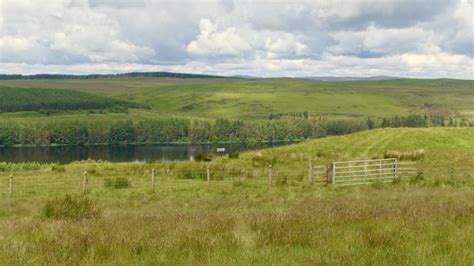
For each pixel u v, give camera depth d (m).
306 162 42.75
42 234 9.04
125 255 6.91
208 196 23.81
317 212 11.38
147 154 185.00
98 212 13.77
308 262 6.39
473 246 7.28
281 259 6.58
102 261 6.64
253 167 39.34
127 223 10.48
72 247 7.36
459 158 41.62
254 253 6.86
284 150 53.62
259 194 24.20
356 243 7.41
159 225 9.84
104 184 28.73
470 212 10.68
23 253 7.01
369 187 27.69
